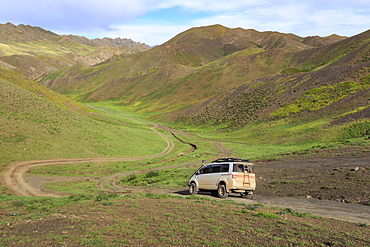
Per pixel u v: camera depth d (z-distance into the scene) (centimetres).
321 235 859
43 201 1706
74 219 1040
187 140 8988
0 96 6719
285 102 10488
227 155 5625
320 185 2055
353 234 884
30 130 5609
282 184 2306
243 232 889
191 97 19225
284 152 4966
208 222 1032
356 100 7700
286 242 785
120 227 941
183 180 3103
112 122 10781
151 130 11325
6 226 952
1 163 4112
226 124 11338
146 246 744
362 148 3747
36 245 739
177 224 993
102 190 2716
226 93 15225
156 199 1659
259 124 9575
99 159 5325
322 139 5766
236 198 1875
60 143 5581
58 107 8062
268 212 1261
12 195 2436
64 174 3994
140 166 4872
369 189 1728
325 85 10131
